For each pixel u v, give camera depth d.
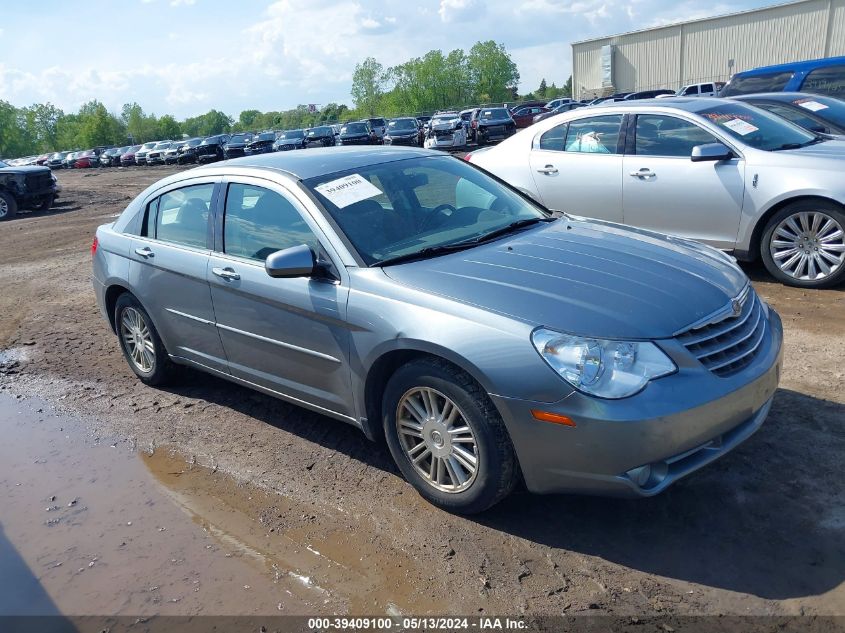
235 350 4.50
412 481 3.68
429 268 3.64
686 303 3.28
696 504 3.42
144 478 4.18
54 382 5.89
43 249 12.88
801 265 6.38
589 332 3.05
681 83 48.59
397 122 36.97
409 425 3.60
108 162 55.69
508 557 3.19
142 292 5.11
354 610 2.95
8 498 4.08
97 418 5.08
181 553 3.44
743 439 3.27
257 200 4.33
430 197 4.39
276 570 3.25
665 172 6.87
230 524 3.64
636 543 3.20
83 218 17.62
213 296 4.48
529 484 3.21
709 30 46.62
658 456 2.96
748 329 3.42
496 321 3.18
